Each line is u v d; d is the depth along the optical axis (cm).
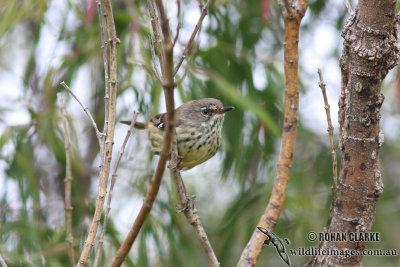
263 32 1216
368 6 507
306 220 1120
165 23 434
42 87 1159
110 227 1039
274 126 976
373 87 518
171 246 1042
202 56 1055
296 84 565
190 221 601
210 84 1112
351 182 539
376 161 536
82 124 1212
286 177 575
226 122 1134
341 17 1195
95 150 1241
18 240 988
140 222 515
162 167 484
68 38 1071
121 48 1005
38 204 1046
